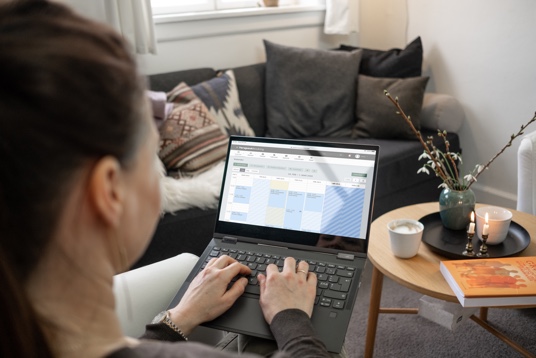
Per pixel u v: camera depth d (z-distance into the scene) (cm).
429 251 142
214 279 93
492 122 265
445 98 263
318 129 271
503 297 113
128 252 48
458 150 266
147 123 44
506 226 138
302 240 108
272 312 82
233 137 120
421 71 274
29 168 37
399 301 201
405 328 185
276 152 116
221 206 116
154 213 49
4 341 39
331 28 304
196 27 272
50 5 41
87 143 38
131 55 43
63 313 43
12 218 38
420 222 152
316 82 268
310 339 75
